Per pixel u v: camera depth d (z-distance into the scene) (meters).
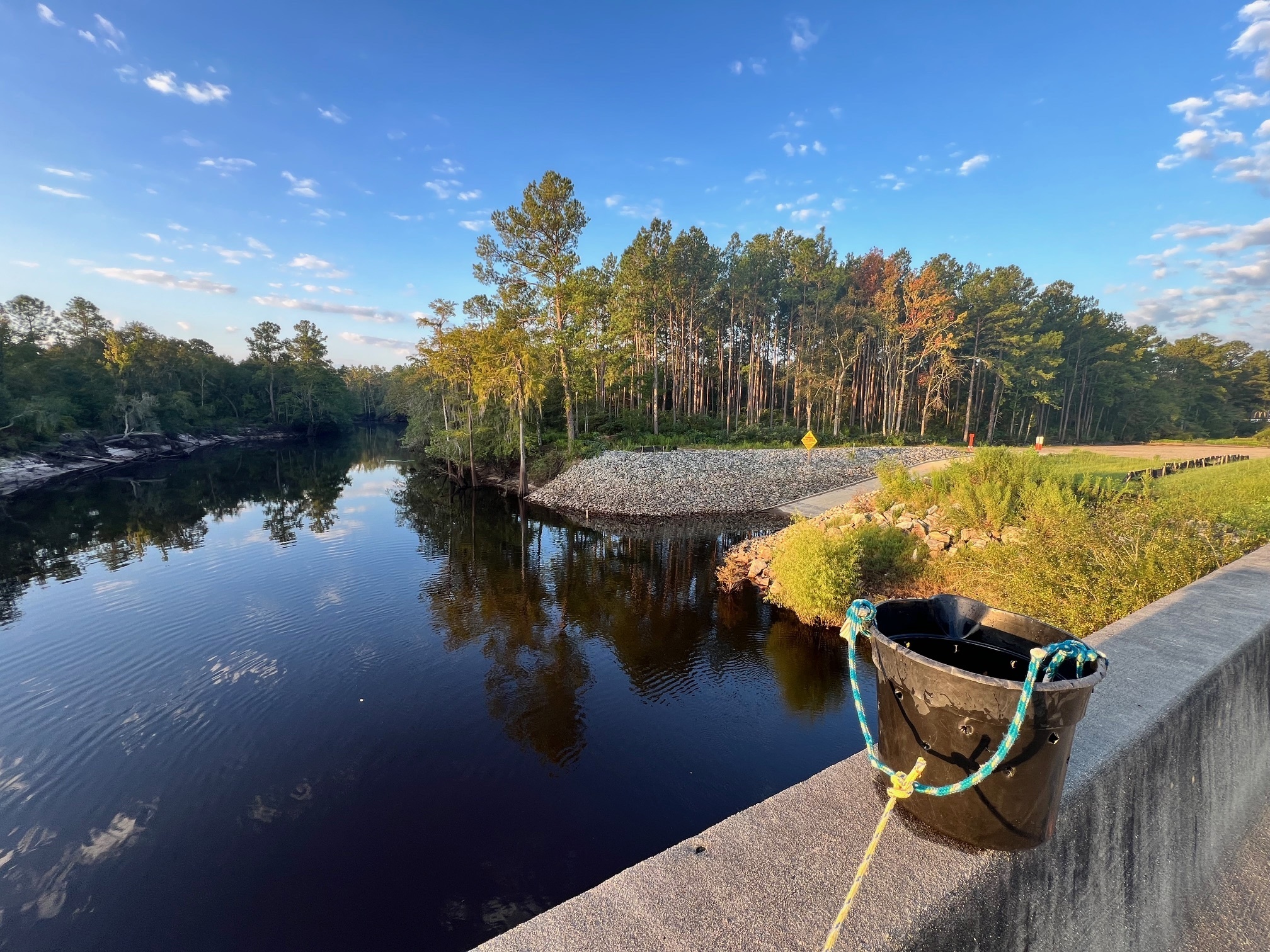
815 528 12.12
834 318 43.41
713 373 49.25
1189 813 2.21
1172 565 6.08
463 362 32.16
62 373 43.81
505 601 13.12
